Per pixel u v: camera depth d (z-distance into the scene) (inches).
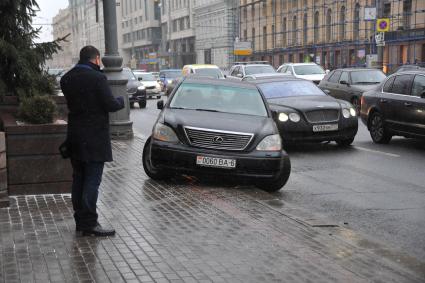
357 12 2169.0
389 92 545.0
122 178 360.2
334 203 317.4
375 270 197.3
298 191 350.3
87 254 207.6
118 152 480.7
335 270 196.2
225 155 329.7
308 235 237.9
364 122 576.1
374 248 223.1
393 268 199.9
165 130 341.4
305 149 529.3
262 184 346.9
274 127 353.1
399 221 279.0
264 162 330.6
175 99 381.4
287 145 555.8
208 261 202.5
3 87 350.0
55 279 183.2
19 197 293.7
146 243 222.1
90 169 227.5
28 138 294.2
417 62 1792.6
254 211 276.5
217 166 330.0
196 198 303.6
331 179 386.3
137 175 371.6
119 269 193.0
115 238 228.1
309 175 402.0
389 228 266.8
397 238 250.8
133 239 227.1
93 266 195.3
